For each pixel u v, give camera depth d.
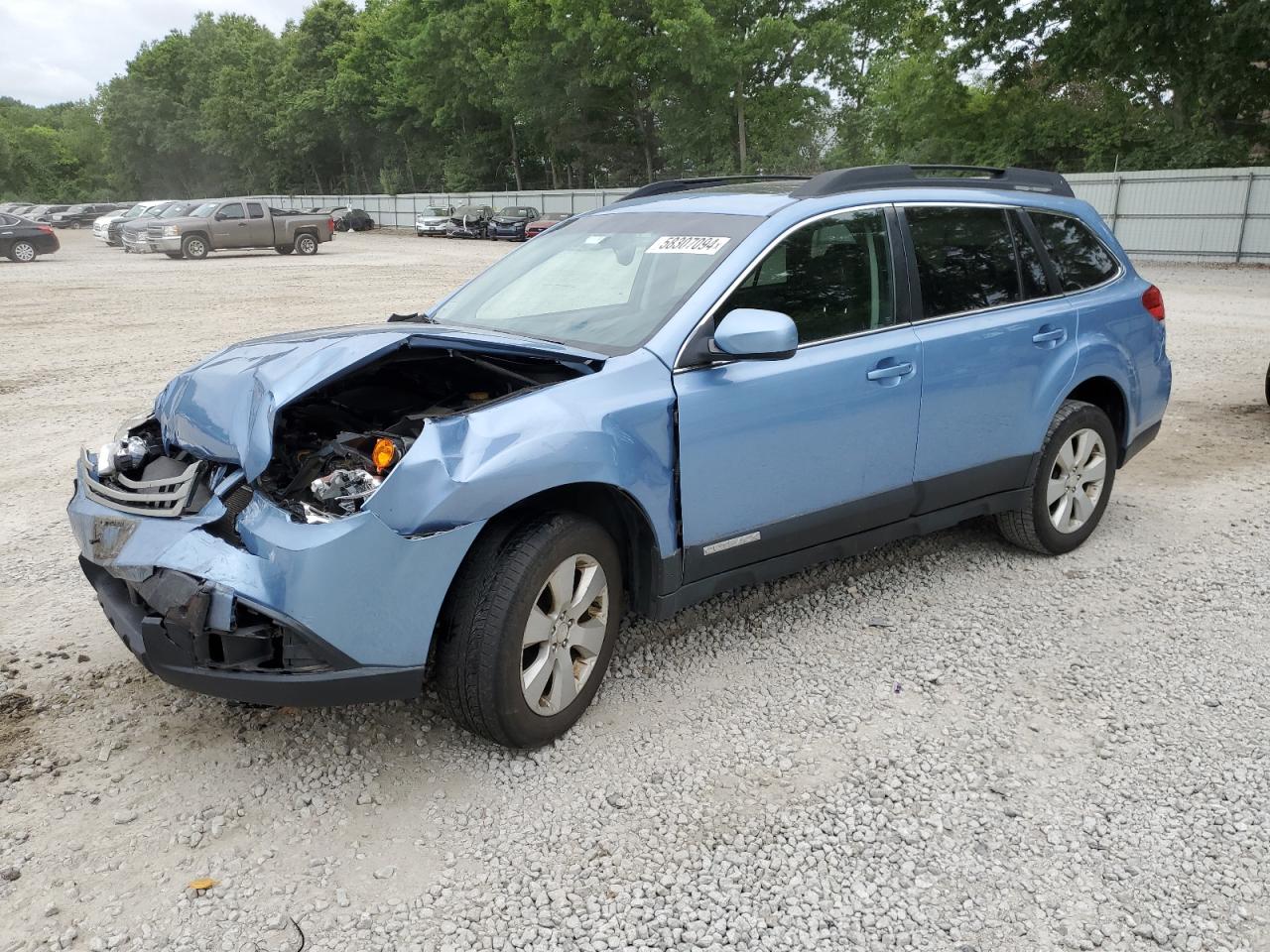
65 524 5.65
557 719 3.25
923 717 3.53
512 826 2.91
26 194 122.62
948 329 4.23
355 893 2.63
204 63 97.75
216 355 3.59
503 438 2.96
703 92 41.59
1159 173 27.19
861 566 4.93
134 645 2.94
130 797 3.02
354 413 3.46
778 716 3.52
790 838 2.87
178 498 2.98
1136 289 5.25
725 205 4.08
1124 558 5.05
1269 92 30.67
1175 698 3.66
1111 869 2.75
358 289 19.47
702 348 3.48
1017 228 4.71
